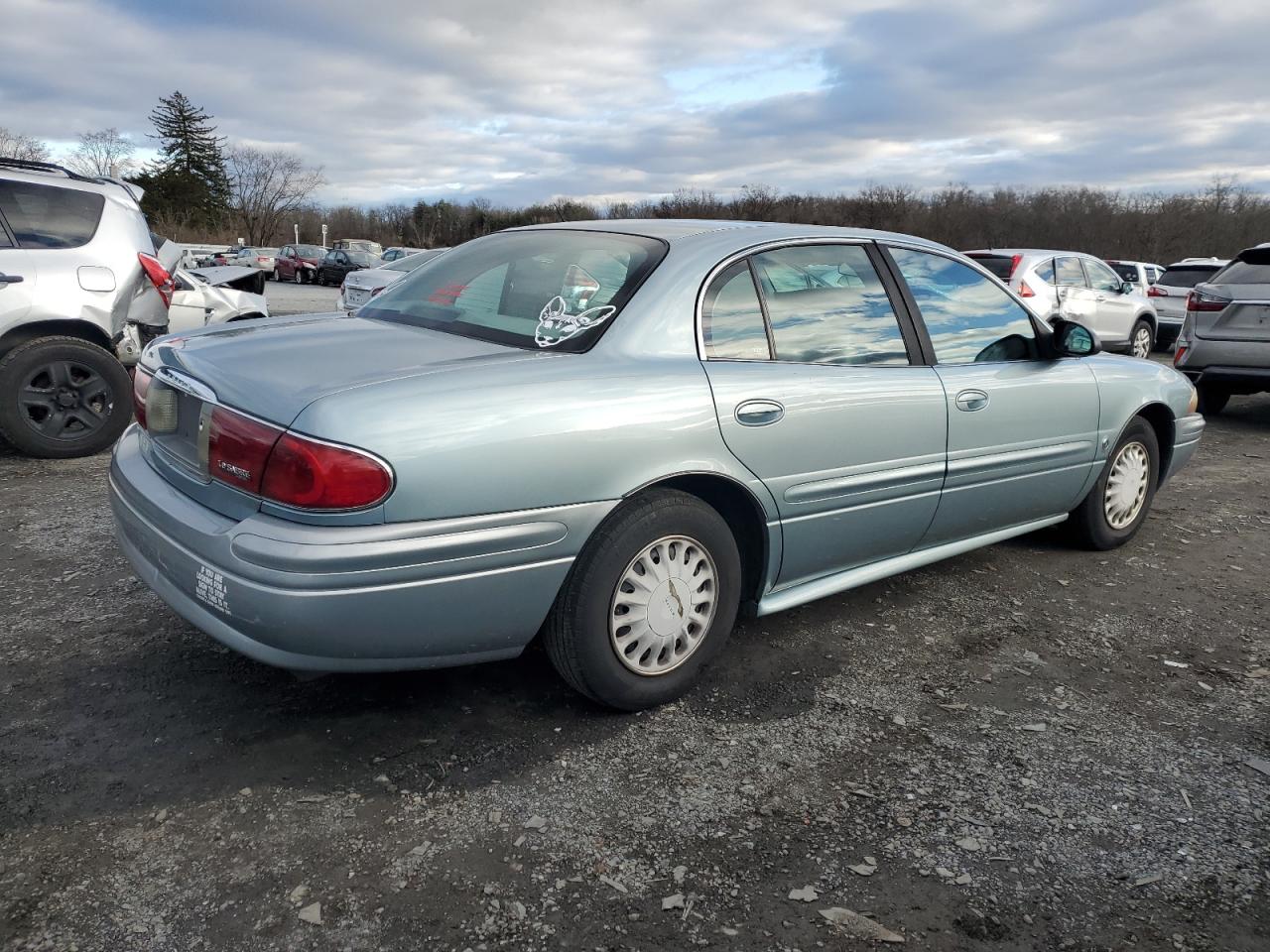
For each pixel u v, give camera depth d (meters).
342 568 2.24
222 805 2.38
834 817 2.44
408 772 2.56
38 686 2.93
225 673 3.06
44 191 5.89
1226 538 5.12
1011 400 3.84
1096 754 2.80
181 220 65.81
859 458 3.26
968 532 3.94
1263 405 10.62
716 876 2.19
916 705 3.06
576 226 3.43
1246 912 2.13
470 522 2.40
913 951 1.98
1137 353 13.54
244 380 2.48
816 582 3.41
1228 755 2.82
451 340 2.87
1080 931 2.06
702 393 2.82
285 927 1.98
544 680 3.12
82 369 5.91
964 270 3.91
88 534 4.40
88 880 2.09
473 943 1.96
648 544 2.76
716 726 2.88
